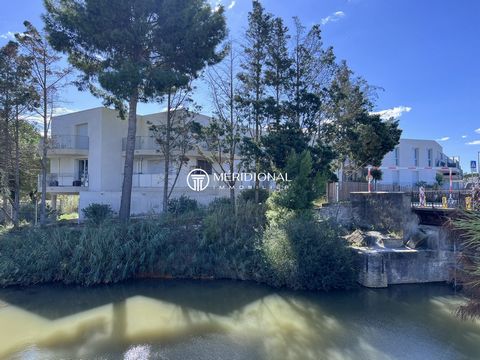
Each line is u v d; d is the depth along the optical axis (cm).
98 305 960
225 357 673
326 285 1058
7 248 1223
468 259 541
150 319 860
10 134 1816
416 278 1118
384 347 716
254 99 1706
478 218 489
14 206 1856
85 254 1174
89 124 2444
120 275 1165
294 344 729
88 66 1592
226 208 1442
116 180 2448
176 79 1419
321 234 1097
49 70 1686
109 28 1423
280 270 1088
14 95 1631
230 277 1196
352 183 2153
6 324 832
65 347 714
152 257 1212
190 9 1469
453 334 775
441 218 1163
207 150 2125
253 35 1716
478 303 527
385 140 2105
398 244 1187
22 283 1134
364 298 999
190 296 1030
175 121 1958
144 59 1523
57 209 2553
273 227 1187
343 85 2042
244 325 827
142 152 2308
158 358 668
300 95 1639
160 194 2175
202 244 1254
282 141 1484
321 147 1520
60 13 1442
